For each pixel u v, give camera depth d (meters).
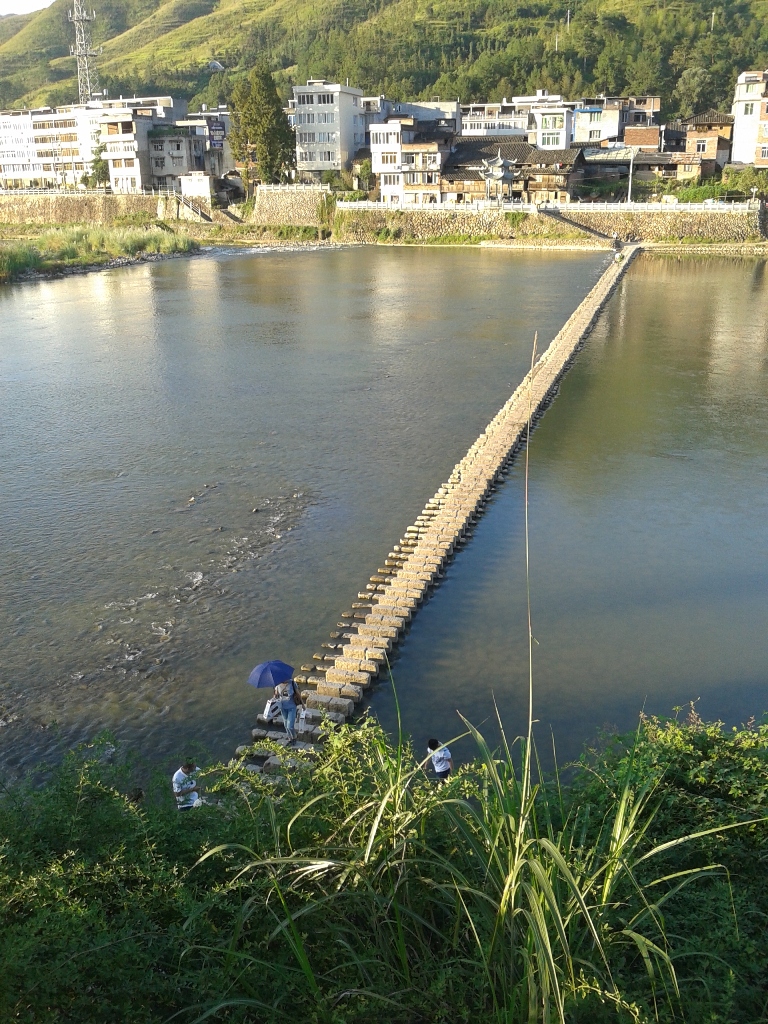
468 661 16.14
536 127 119.19
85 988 5.69
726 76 154.88
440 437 30.16
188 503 24.14
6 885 6.34
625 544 21.28
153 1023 5.56
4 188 154.88
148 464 27.61
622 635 17.02
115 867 6.66
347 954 6.04
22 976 5.48
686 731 8.98
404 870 6.20
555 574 19.69
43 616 17.89
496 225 103.44
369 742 7.86
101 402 35.53
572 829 7.10
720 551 20.88
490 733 13.99
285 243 113.12
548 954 4.99
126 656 16.39
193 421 32.53
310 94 123.88
